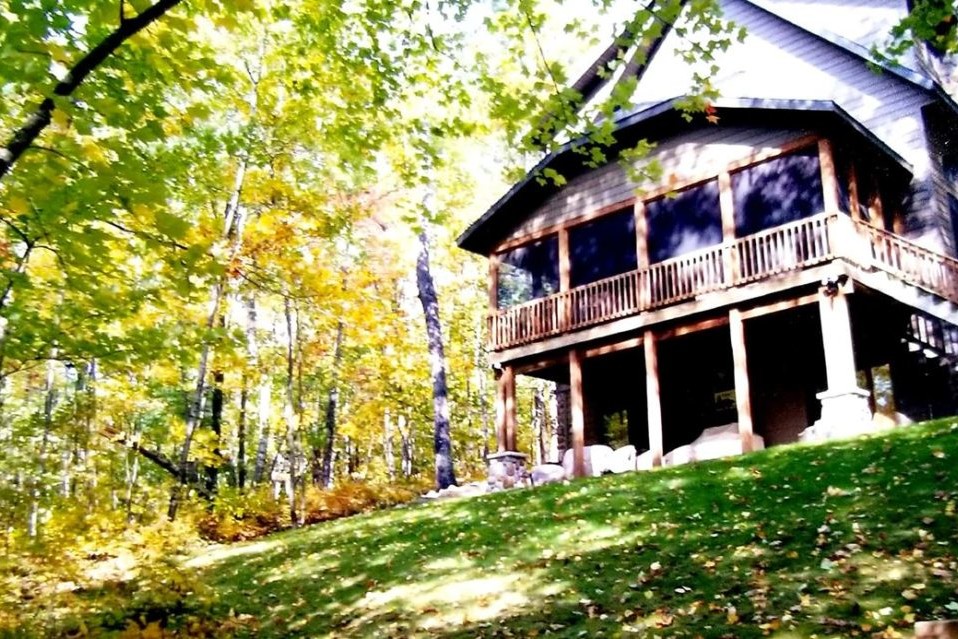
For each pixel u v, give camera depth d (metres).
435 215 8.39
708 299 15.68
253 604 10.23
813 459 11.14
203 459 19.06
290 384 20.75
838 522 8.40
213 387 20.67
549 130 7.42
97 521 12.74
